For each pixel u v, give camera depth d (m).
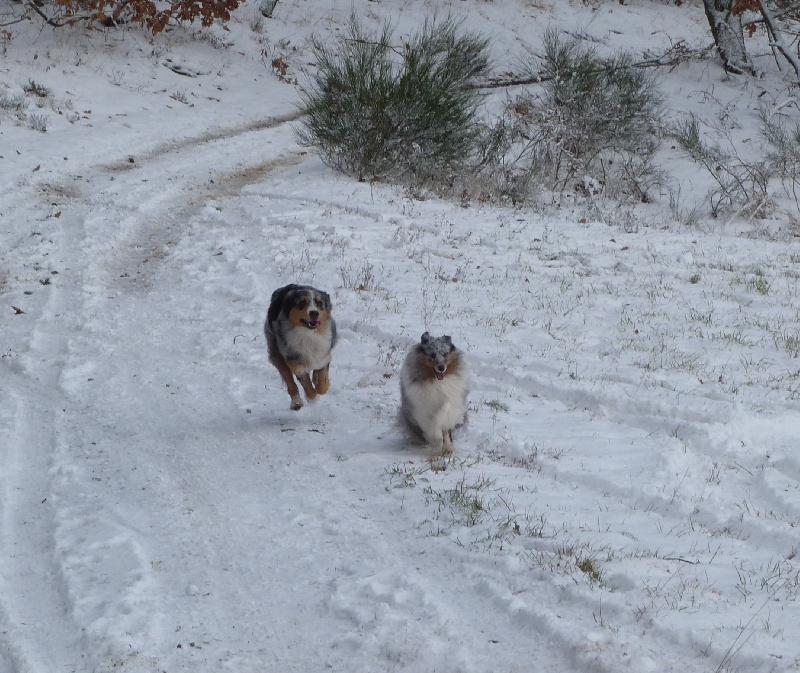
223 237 16.00
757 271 15.07
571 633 5.14
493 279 14.30
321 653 5.22
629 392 9.42
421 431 8.23
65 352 11.17
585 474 7.70
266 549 6.51
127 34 30.27
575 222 19.14
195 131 24.78
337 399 9.73
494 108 27.92
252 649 5.30
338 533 6.70
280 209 17.77
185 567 6.27
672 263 15.55
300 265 14.35
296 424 9.07
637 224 19.31
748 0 29.64
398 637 5.28
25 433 8.91
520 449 8.26
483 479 7.62
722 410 8.75
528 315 12.48
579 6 42.78
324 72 22.12
